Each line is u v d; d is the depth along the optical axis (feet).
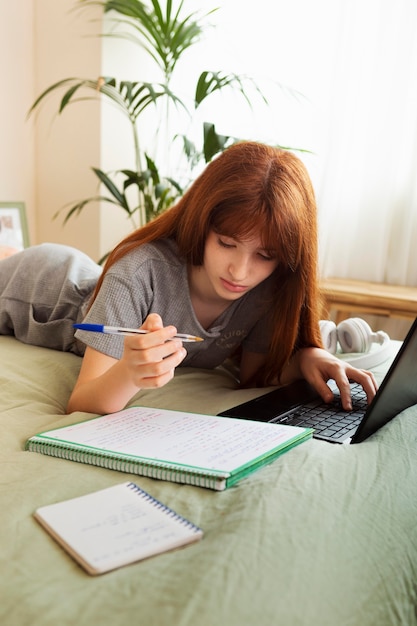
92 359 2.82
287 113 7.82
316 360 3.37
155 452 2.11
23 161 8.27
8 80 7.82
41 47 8.09
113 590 1.42
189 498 1.90
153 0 6.91
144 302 3.09
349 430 2.71
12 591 1.42
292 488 1.89
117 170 7.78
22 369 3.26
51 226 8.54
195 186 3.04
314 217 3.13
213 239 2.85
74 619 1.33
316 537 1.66
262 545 1.58
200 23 8.12
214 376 3.70
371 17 7.11
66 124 8.11
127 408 2.80
